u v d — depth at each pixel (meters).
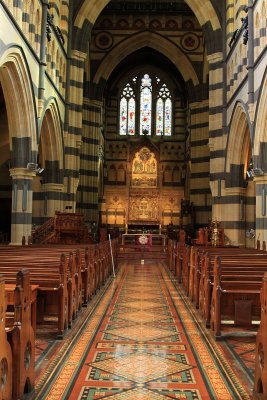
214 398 5.37
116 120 43.38
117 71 42.31
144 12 35.25
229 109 23.56
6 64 15.55
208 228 25.91
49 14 19.88
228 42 23.95
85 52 25.98
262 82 16.89
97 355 7.04
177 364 6.64
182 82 42.62
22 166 18.06
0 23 13.65
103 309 10.87
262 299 5.26
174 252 18.78
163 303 11.80
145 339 8.07
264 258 10.66
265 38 17.20
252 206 23.17
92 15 26.02
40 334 8.34
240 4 21.66
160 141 42.91
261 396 5.17
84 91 35.28
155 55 41.12
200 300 10.54
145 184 42.50
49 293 8.74
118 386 5.71
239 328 8.91
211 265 9.47
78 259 10.17
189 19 35.69
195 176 34.69
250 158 23.56
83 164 34.97
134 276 18.05
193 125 35.16
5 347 4.57
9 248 13.45
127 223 41.28
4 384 4.59
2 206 32.03
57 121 22.94
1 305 4.43
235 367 6.55
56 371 6.27
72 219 21.09
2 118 23.75
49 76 20.42
